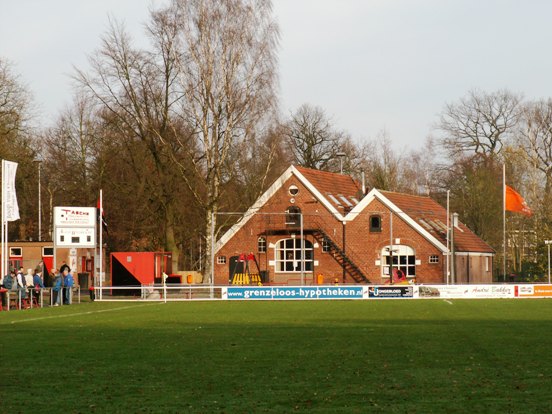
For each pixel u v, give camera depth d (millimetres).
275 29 65625
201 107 65125
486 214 100500
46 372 21562
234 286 62875
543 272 88062
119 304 57375
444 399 17188
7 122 79688
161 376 20734
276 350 26281
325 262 83500
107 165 83188
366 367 22047
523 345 27203
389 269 80562
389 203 81688
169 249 77250
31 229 107250
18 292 52438
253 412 16062
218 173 66188
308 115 116875
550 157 98000
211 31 64625
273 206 83312
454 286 63094
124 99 68062
